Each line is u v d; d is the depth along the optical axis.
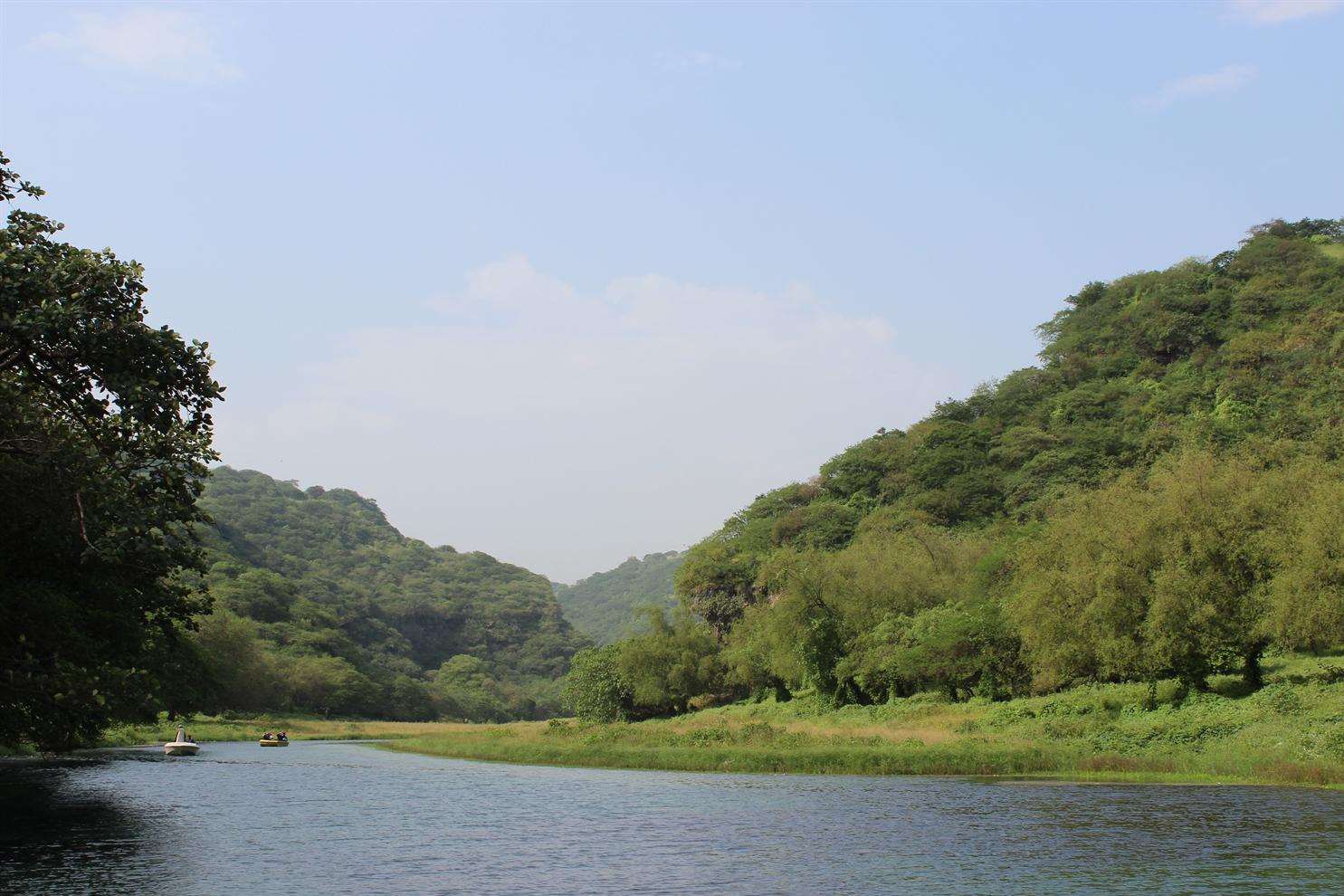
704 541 181.88
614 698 127.25
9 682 27.00
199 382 29.02
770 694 118.31
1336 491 60.56
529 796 48.97
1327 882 26.34
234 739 114.69
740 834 35.59
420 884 27.47
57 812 42.81
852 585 101.06
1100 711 65.12
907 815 39.25
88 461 29.14
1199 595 63.22
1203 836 33.03
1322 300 186.50
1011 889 26.25
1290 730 53.09
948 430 188.38
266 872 29.20
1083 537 70.69
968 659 83.31
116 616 36.19
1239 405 158.00
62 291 26.19
